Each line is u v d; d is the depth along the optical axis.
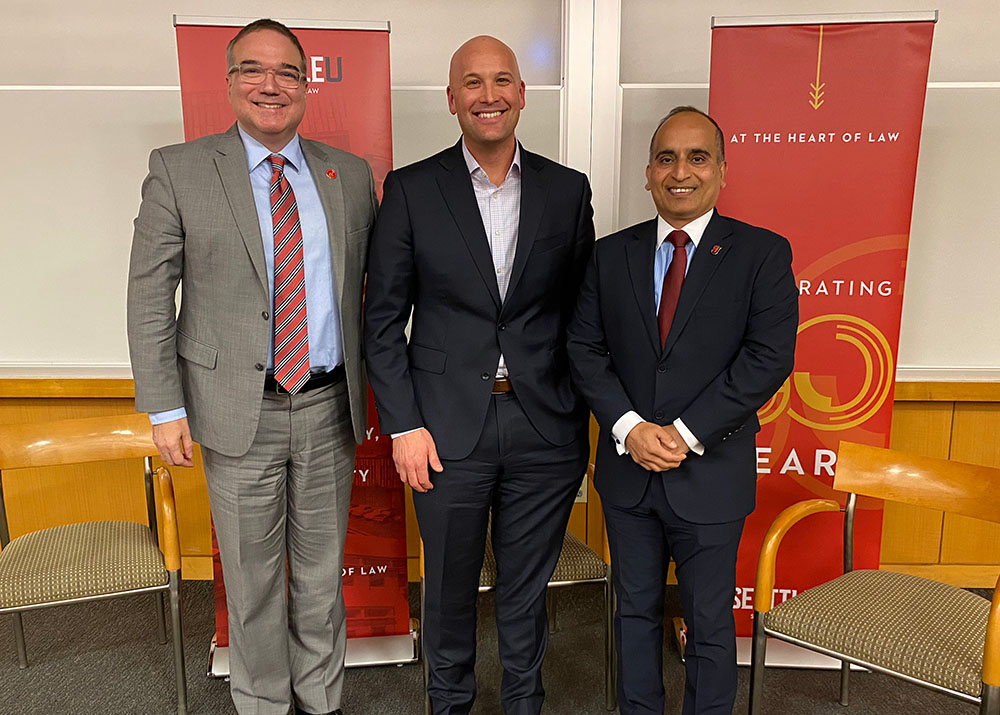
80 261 2.83
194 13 2.72
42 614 2.74
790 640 1.89
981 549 2.85
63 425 2.27
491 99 1.68
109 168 2.77
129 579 2.10
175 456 1.82
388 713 2.23
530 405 1.82
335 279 1.84
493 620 2.71
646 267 1.80
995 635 1.59
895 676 1.73
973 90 2.65
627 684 1.89
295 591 2.03
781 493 2.45
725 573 1.79
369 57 2.25
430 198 1.79
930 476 1.99
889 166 2.25
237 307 1.78
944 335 2.82
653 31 2.72
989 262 2.76
